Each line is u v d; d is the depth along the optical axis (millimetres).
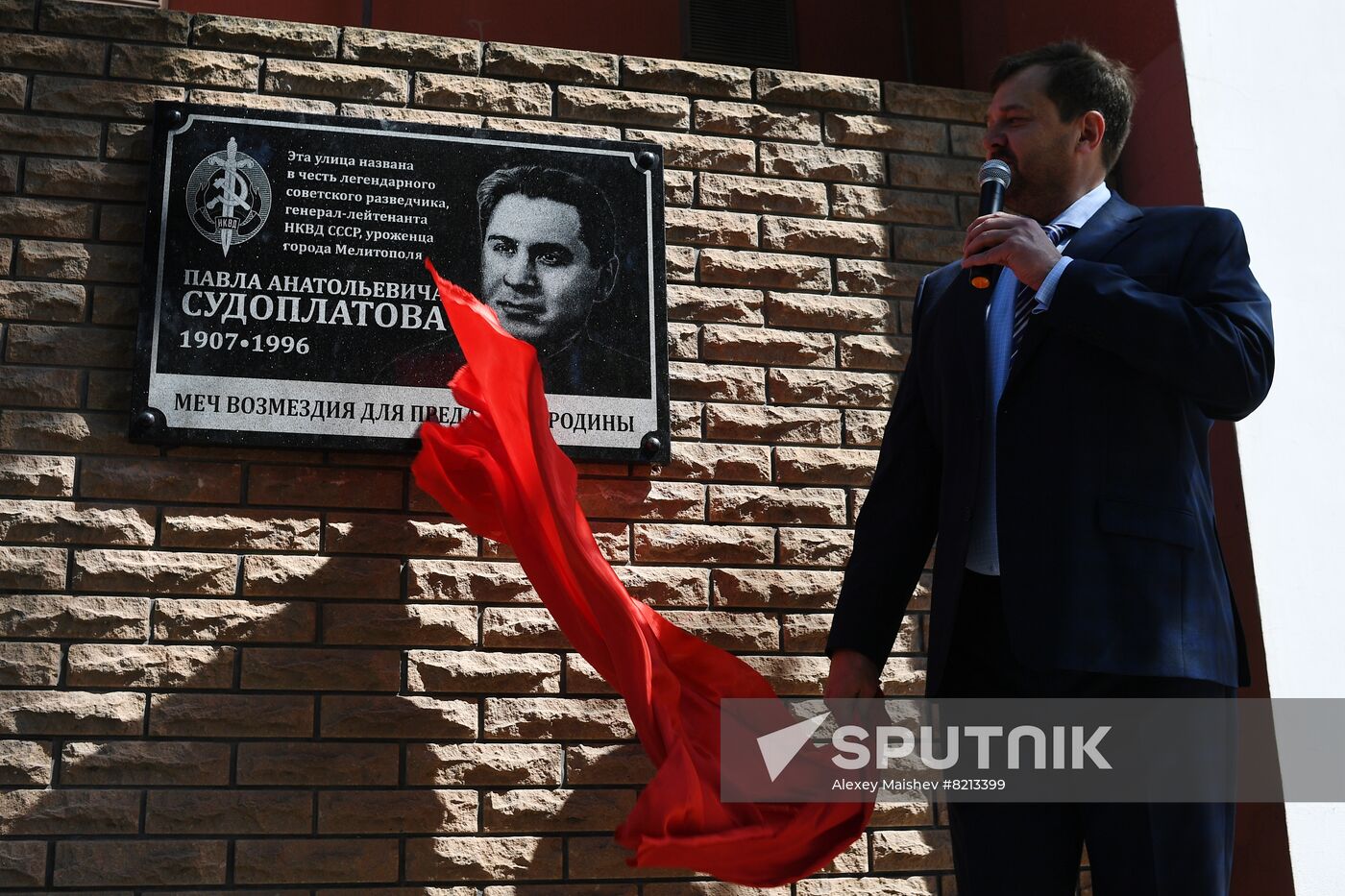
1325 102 4211
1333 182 4137
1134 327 2412
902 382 3053
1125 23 4406
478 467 3473
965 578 2662
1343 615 3752
